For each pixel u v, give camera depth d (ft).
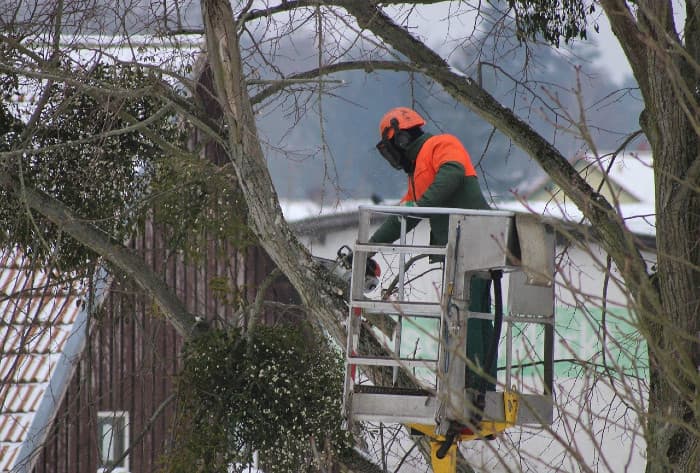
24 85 104.01
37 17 93.25
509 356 63.72
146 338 131.64
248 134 81.82
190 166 103.86
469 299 61.26
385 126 72.59
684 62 70.69
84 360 152.46
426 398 62.90
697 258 69.05
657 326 70.95
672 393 67.51
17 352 103.09
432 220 69.87
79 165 103.40
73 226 101.91
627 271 45.32
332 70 103.55
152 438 153.07
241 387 97.96
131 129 86.43
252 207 84.53
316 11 81.66
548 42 103.71
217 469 96.89
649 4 68.03
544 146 103.35
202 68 117.60
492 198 111.45
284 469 96.78
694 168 68.54
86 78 88.74
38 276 151.84
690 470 65.82
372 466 100.73
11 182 97.55
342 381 99.40
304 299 87.51
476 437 67.31
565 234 46.83
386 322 88.89
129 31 93.71
